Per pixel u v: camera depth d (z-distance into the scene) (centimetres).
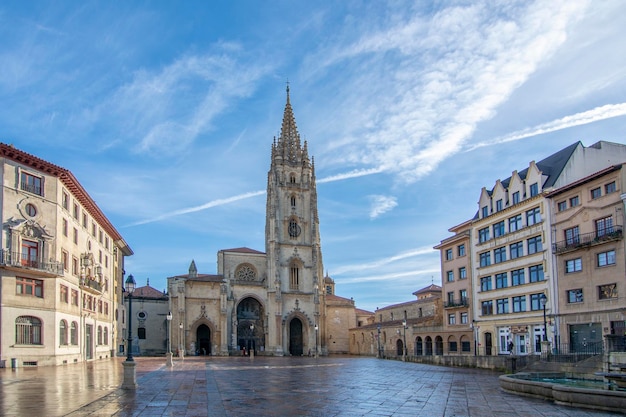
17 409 2141
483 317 7719
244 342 12938
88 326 7394
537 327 6500
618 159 6725
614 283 5372
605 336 4262
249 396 2788
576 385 3136
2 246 5378
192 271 12569
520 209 6944
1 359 5234
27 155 5625
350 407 2381
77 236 6850
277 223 13188
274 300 12625
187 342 11962
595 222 5659
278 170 13650
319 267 13438
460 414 2191
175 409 2244
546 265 6353
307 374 4750
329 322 13888
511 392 3025
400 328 10700
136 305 12400
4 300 5338
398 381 3906
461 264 8406
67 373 4409
